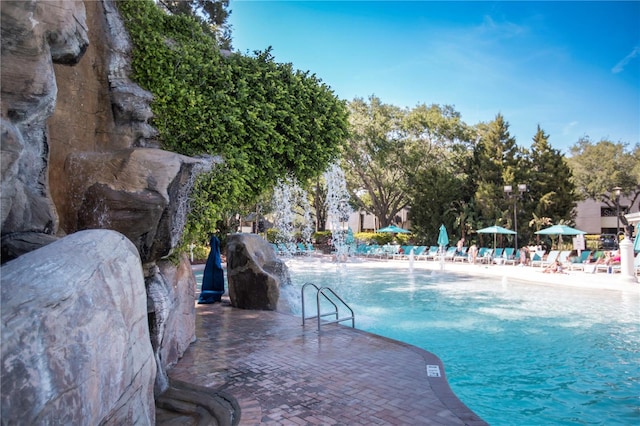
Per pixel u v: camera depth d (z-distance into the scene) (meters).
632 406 6.06
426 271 23.45
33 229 3.90
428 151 38.31
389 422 4.61
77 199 4.89
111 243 3.46
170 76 6.35
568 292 15.91
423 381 5.86
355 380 5.92
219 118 6.73
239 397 5.34
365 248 33.28
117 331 3.03
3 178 3.14
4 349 2.15
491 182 35.00
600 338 9.61
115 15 6.06
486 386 6.84
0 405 2.05
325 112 8.28
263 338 8.31
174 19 6.91
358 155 36.06
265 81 7.52
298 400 5.23
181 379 6.02
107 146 5.72
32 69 3.49
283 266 12.66
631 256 16.42
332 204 26.55
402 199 42.47
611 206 44.44
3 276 2.55
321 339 8.22
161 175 5.00
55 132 4.91
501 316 12.06
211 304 12.20
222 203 6.56
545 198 32.78
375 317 11.96
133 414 3.25
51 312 2.48
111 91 5.80
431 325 10.95
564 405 6.11
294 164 8.12
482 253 28.50
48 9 3.56
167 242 5.29
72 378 2.47
